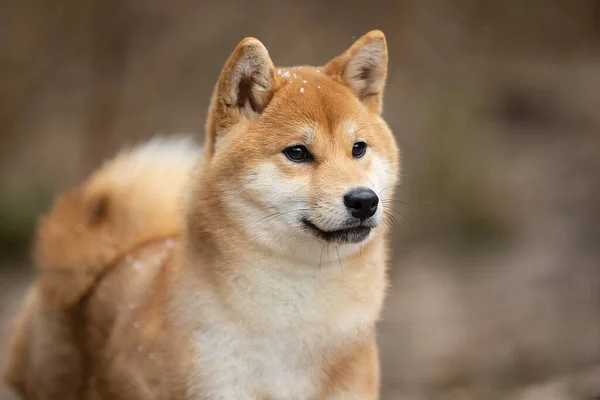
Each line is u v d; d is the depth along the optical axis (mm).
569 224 34062
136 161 15430
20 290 29281
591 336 24781
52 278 14297
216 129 12258
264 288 11617
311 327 11781
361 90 13156
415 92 37625
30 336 14703
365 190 11508
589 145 41875
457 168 34875
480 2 43312
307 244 11625
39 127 35594
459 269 31297
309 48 37844
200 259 11883
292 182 11727
